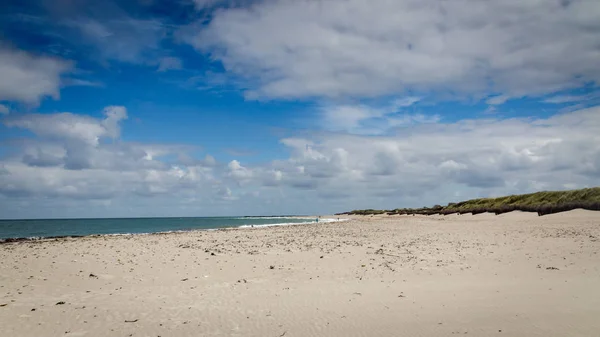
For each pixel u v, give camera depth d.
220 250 24.34
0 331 8.81
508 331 8.42
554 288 12.45
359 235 37.28
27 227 93.19
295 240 32.12
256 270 17.31
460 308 10.41
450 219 69.62
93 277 15.61
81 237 41.97
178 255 21.83
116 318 10.01
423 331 8.65
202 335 8.74
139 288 13.78
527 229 35.28
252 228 62.12
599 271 15.27
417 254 21.56
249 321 9.76
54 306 11.09
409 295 12.16
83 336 8.65
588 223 37.97
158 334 8.82
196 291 13.28
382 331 8.77
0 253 22.72
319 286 13.98
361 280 14.98
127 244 28.92
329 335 8.62
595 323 8.73
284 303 11.52
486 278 14.74
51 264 18.36
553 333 8.17
